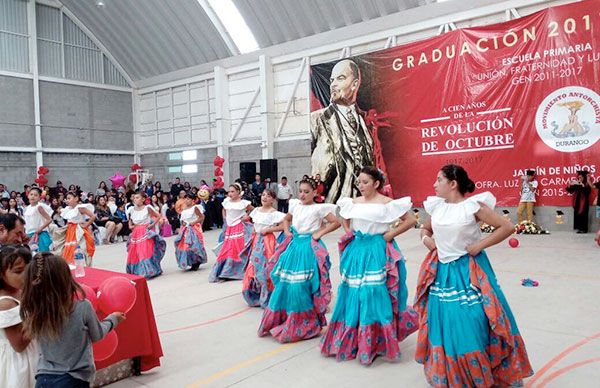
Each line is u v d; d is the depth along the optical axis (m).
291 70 15.38
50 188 15.69
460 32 11.30
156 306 5.50
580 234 9.60
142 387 3.26
